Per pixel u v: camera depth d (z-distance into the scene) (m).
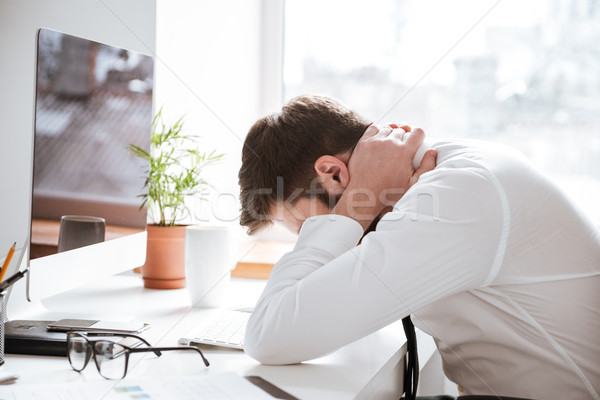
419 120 1.90
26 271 0.83
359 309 0.78
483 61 1.83
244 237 1.37
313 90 1.99
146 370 0.79
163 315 1.13
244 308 1.18
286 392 0.70
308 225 0.91
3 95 1.24
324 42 1.97
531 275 0.86
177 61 1.67
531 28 1.79
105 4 1.52
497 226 0.82
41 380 0.75
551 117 1.79
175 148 1.62
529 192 0.86
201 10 1.68
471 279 0.83
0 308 0.80
